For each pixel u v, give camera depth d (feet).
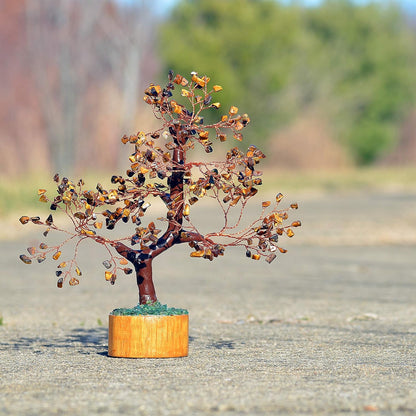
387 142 254.68
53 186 96.32
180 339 23.53
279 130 212.64
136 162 22.94
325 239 69.92
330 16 260.42
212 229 76.79
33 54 170.19
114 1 179.01
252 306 34.94
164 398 18.26
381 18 264.93
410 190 165.99
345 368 21.83
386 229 77.92
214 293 39.24
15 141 168.45
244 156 23.08
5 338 27.32
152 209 103.19
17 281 43.91
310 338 27.09
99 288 41.32
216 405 17.63
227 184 23.08
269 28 219.20
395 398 18.25
